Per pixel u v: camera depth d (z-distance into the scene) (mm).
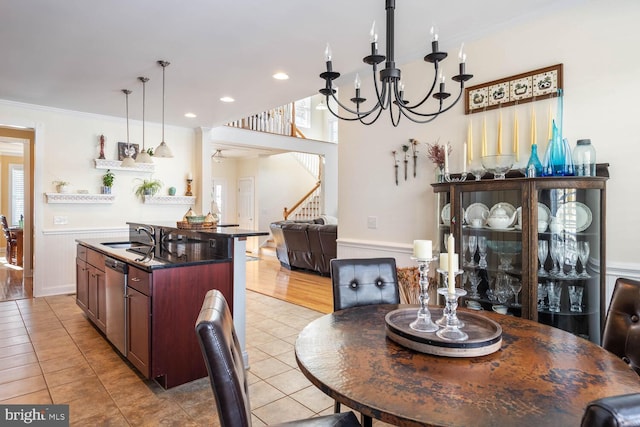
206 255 3043
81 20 2674
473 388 1136
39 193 5012
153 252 3225
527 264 2330
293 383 2660
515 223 2449
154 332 2451
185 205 6332
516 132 2740
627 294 1636
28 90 4301
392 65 1748
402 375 1226
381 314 1924
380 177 3701
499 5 2500
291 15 2609
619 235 2303
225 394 1080
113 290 3021
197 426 2123
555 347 1463
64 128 5195
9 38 2961
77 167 5309
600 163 2346
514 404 1044
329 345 1490
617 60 2312
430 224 3283
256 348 3281
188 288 2609
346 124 4043
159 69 3645
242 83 4039
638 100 2240
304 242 6668
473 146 2994
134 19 2662
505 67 2807
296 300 4871
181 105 4930
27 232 6133
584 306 2301
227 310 1417
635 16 2256
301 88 4215
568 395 1090
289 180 10250
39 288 5023
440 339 1393
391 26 1743
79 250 4105
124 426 2115
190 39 2988
